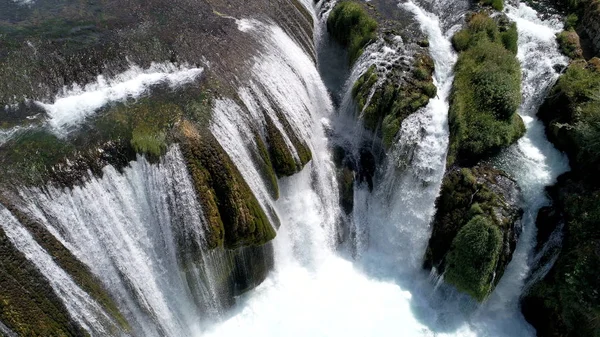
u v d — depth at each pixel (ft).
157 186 59.06
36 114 62.49
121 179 58.80
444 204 69.36
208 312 66.13
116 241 58.08
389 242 73.72
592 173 66.39
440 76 80.38
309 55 86.99
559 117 73.61
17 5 78.48
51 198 54.95
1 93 64.54
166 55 71.97
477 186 68.03
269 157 69.26
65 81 67.00
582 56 81.51
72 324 53.31
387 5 92.79
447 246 68.39
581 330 60.95
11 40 70.85
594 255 61.36
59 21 75.36
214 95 66.33
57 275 53.26
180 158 59.57
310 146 75.61
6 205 52.42
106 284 57.57
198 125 62.28
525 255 67.05
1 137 59.21
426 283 70.95
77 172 56.85
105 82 67.51
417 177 71.20
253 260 66.80
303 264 73.00
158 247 60.49
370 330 66.49
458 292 67.46
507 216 65.77
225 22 79.51
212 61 71.87
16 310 50.06
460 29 86.17
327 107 81.97
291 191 72.74
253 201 63.26
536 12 91.61
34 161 56.44
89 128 60.85
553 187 68.85
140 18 77.77
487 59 78.79
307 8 93.40
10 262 50.85
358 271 72.90
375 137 77.15
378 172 76.33
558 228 65.82
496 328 66.95
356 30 85.71
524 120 77.56
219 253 61.62
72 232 55.52
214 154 60.95
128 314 59.21
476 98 74.54
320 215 73.97
